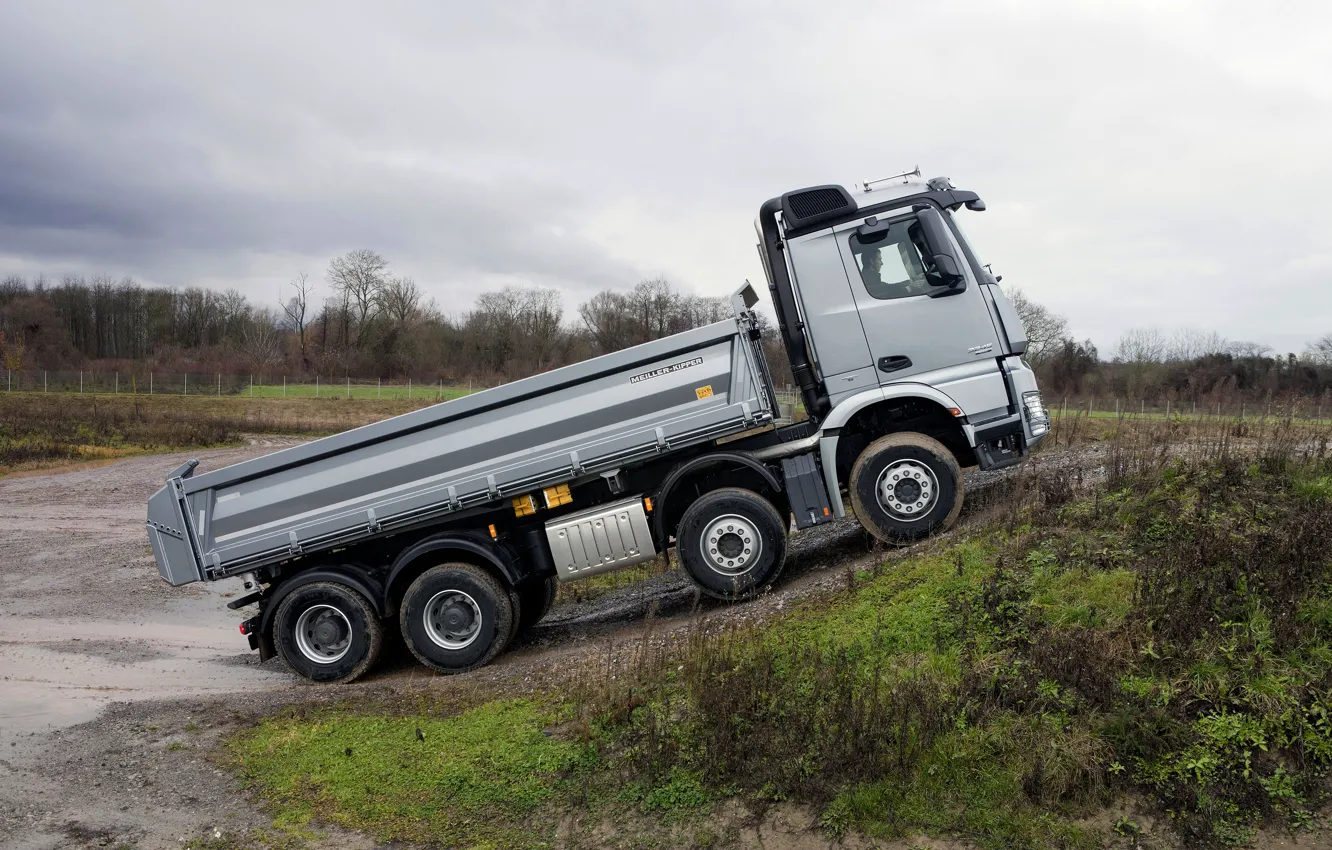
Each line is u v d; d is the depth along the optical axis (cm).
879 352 789
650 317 7144
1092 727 450
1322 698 438
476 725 591
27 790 546
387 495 791
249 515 809
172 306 8869
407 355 7731
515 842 464
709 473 801
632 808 476
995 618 561
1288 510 631
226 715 653
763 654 575
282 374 7006
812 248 801
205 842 483
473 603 770
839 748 472
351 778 539
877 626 588
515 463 774
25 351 7219
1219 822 401
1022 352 814
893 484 778
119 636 993
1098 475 846
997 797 432
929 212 784
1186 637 490
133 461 2941
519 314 7981
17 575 1324
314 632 800
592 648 746
